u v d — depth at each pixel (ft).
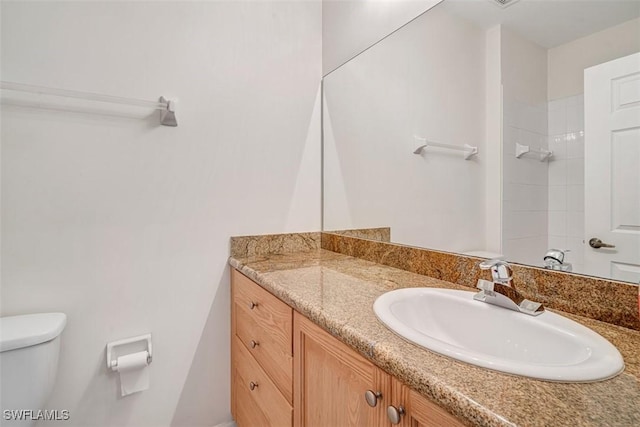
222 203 4.45
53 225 3.43
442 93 3.51
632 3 2.14
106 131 3.68
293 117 5.06
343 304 2.55
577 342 1.90
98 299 3.67
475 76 3.17
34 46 3.32
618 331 2.04
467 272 3.10
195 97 4.22
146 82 3.89
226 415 4.50
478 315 2.53
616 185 2.20
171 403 4.12
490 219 3.02
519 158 2.79
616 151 2.20
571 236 2.43
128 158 3.80
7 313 3.24
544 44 2.61
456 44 3.36
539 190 2.64
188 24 4.17
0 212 3.20
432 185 3.62
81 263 3.57
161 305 4.04
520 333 2.26
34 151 3.33
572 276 2.37
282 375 3.00
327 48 5.29
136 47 3.83
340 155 5.02
